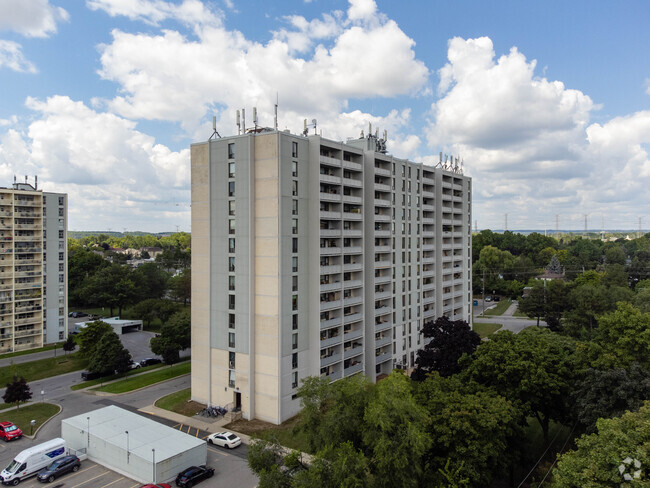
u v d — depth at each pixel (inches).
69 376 3243.1
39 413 2493.8
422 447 1373.0
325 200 2536.9
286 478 1440.7
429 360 2706.7
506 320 5187.0
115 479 1817.2
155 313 4837.6
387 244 3139.8
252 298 2394.2
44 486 1755.7
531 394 1910.7
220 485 1769.2
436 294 3828.7
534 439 2201.0
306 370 2513.5
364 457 1353.3
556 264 7534.5
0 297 3828.7
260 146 2363.4
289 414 2402.8
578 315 3853.3
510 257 7544.3
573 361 2033.7
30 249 3988.7
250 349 2390.5
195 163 2605.8
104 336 3208.7
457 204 4153.5
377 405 1424.7
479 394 1806.1
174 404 2610.7
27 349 3951.8
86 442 2023.9
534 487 1590.8
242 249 2410.2
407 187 3358.8
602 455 1135.6
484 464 1477.6
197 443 1913.1
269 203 2333.9
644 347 1897.1
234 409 2454.5
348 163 2733.8
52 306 4190.5
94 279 5551.2
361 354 2876.5
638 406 1533.0
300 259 2463.1
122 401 2674.7
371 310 2972.4
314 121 2667.3
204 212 2571.4
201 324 2603.3
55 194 4210.1
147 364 3528.5
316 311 2508.6
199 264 2605.8
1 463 1943.9
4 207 3875.5
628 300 4018.2
